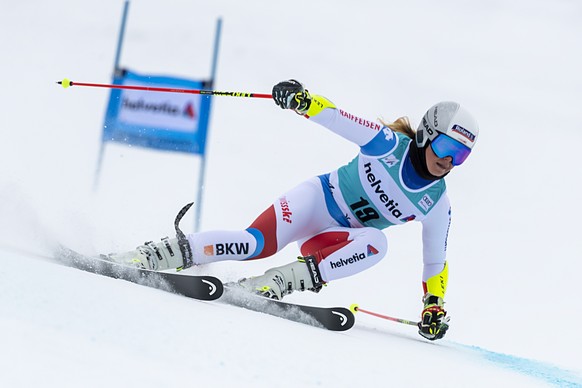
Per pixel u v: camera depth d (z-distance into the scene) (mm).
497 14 58812
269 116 45469
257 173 39500
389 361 9805
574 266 35562
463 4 58969
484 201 41250
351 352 9766
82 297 8344
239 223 33938
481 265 34188
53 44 51781
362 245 13875
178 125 32031
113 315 7926
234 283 12992
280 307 12508
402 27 56531
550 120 50469
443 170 14156
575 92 53531
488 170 44500
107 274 11891
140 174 35594
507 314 28781
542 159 46531
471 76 53406
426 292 15750
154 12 54562
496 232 38156
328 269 13578
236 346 8062
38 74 48312
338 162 42531
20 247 12305
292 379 7418
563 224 40062
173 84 32125
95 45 52250
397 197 14500
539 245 37000
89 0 55062
